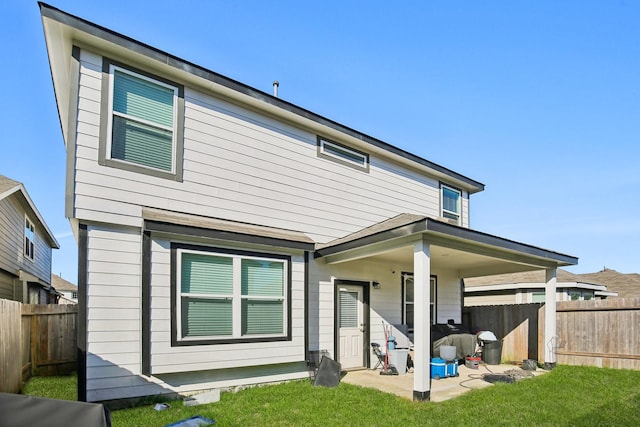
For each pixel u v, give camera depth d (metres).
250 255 6.95
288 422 5.06
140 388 5.87
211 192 7.02
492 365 9.65
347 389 6.76
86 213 5.70
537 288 17.27
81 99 5.83
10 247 13.05
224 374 6.68
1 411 2.63
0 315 5.75
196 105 7.04
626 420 5.41
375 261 9.35
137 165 6.25
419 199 10.92
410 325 9.99
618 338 9.19
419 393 6.08
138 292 6.02
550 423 5.24
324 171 8.77
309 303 8.01
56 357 8.27
